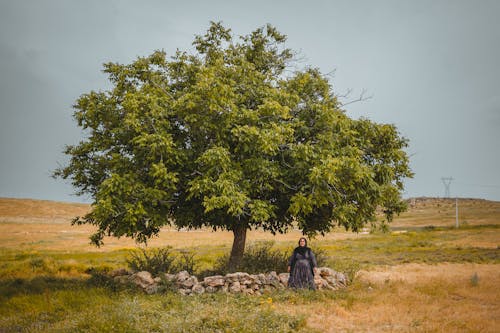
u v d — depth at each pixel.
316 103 16.28
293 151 14.73
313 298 12.55
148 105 14.19
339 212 14.45
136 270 15.90
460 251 37.44
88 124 15.81
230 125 14.64
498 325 9.16
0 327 9.23
